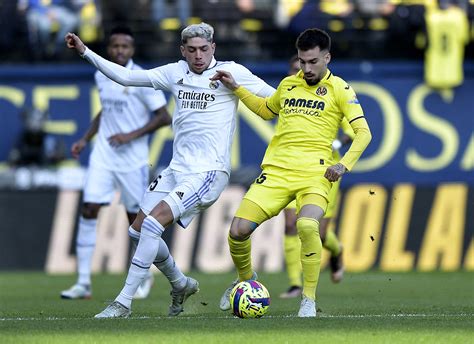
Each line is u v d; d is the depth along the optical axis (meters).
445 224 56.78
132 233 30.52
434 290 43.59
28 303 37.09
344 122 39.00
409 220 56.59
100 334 24.19
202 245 55.72
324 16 69.31
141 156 40.97
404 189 56.66
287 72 66.44
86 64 67.19
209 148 29.86
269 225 56.09
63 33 68.88
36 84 66.62
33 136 64.12
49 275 53.88
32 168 60.94
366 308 33.78
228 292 30.94
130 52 39.78
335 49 69.50
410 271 55.50
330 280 50.09
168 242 55.50
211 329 25.09
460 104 66.31
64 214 56.47
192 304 34.00
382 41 69.44
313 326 25.78
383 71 66.56
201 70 29.98
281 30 69.38
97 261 55.47
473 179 65.50
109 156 40.59
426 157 65.62
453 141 65.88
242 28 69.31
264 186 29.33
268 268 55.78
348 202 56.22
